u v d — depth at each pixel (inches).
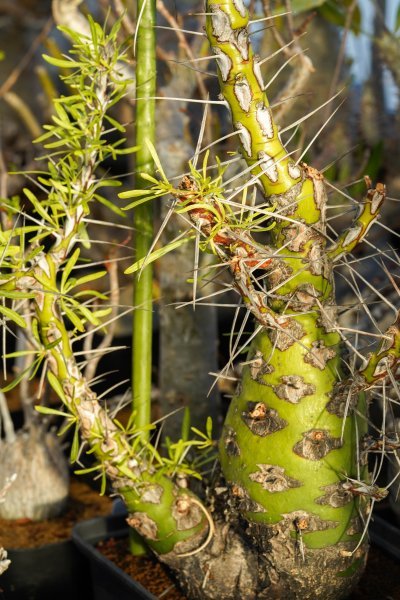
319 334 29.7
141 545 36.0
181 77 41.6
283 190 28.6
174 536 31.6
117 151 31.2
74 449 30.2
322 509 29.9
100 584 36.0
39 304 29.7
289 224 28.9
